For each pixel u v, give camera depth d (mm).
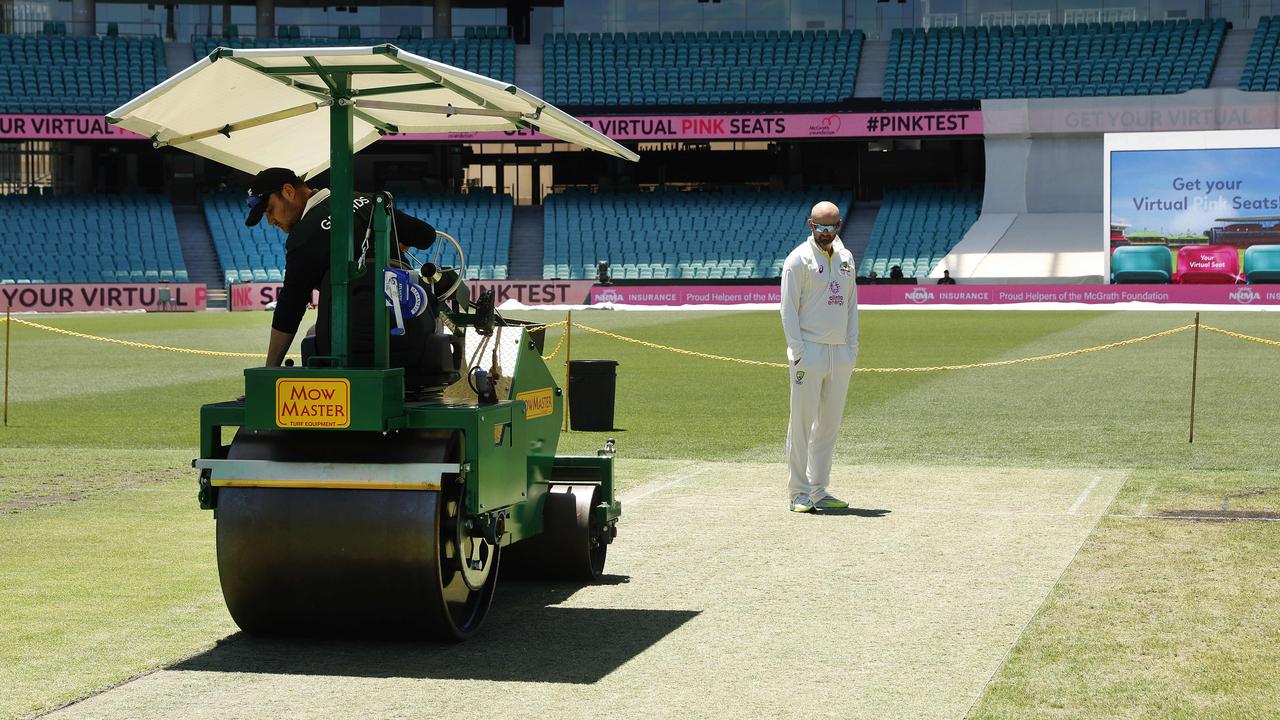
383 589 5777
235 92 6074
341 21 56750
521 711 5062
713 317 40000
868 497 10102
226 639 6121
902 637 6125
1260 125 48312
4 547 8188
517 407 6527
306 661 5777
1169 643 5957
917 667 5641
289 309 6211
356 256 6078
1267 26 51406
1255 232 42750
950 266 48344
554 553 7227
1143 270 44031
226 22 56219
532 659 5812
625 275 50156
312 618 5953
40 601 6816
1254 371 20969
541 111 6035
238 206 51531
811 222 9266
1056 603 6707
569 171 54531
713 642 6078
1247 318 36312
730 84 54156
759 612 6625
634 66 55031
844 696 5242
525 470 6715
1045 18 54562
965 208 51281
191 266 49375
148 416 16031
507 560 7316
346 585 5797
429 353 6207
